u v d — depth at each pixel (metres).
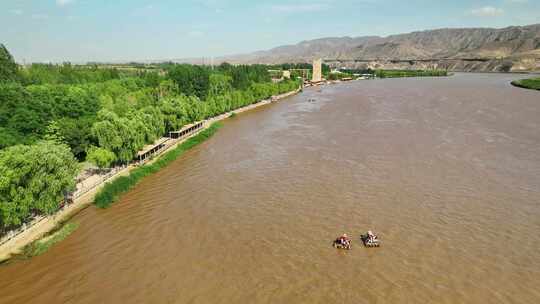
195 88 143.38
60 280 35.69
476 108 130.00
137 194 55.97
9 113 61.56
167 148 80.12
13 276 36.38
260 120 118.69
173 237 43.09
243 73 189.50
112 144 61.47
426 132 92.81
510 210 48.56
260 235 43.12
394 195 53.59
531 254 38.69
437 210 48.78
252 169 66.44
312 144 83.19
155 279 35.44
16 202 40.34
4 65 97.19
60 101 76.19
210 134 96.75
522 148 76.56
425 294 32.84
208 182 60.31
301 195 54.22
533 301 31.83
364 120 111.69
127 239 42.88
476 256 38.41
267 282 34.66
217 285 34.31
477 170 63.53
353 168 65.56
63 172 46.56
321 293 33.06
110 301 32.62
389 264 37.28
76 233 44.53
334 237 42.47
